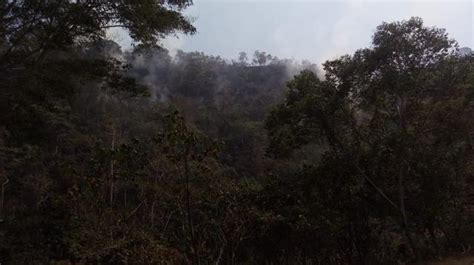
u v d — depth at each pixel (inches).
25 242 750.5
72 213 542.3
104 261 462.6
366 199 652.1
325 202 670.5
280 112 642.2
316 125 634.8
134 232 486.6
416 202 617.6
